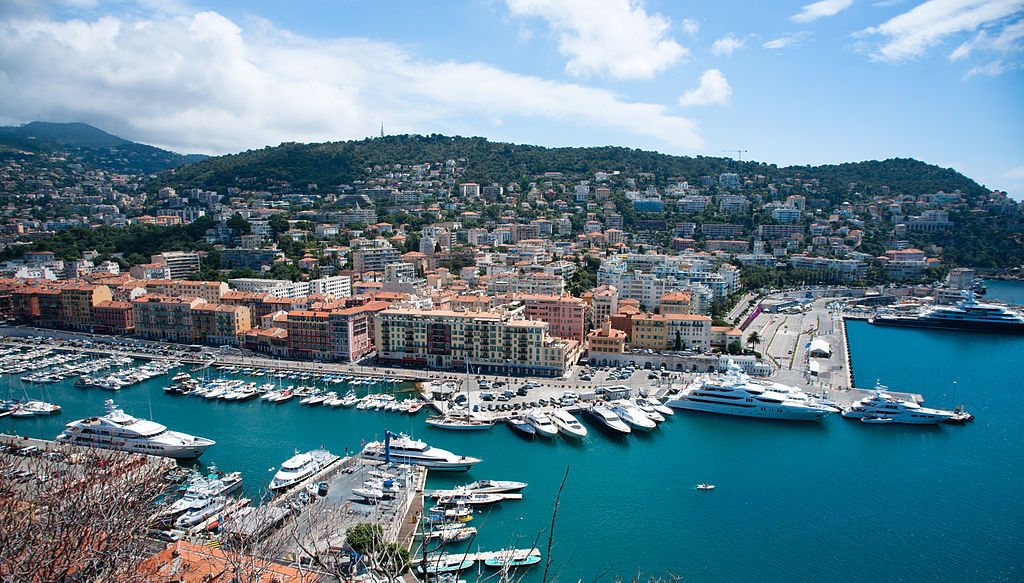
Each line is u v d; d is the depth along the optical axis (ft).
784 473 585.63
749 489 552.82
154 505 242.37
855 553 457.68
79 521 165.27
